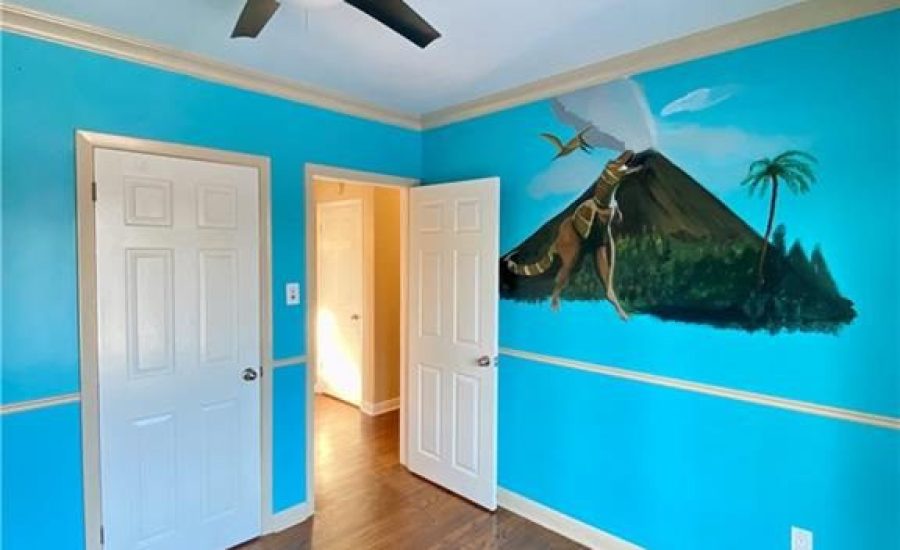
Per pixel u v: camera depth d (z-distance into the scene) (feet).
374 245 15.20
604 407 8.55
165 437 7.92
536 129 9.43
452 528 9.25
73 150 7.03
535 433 9.53
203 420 8.33
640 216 8.01
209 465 8.39
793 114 6.52
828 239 6.30
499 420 10.14
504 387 10.07
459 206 10.27
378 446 13.00
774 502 6.79
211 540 8.41
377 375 15.43
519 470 9.81
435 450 10.88
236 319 8.70
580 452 8.87
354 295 16.07
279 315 9.30
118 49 7.35
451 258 10.45
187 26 7.05
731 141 7.06
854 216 6.12
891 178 5.88
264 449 9.06
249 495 8.87
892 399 5.93
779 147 6.64
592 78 8.52
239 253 8.73
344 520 9.51
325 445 13.05
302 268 9.63
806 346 6.49
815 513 6.47
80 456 7.14
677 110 7.57
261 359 9.02
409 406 11.53
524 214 9.68
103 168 7.28
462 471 10.31
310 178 9.71
